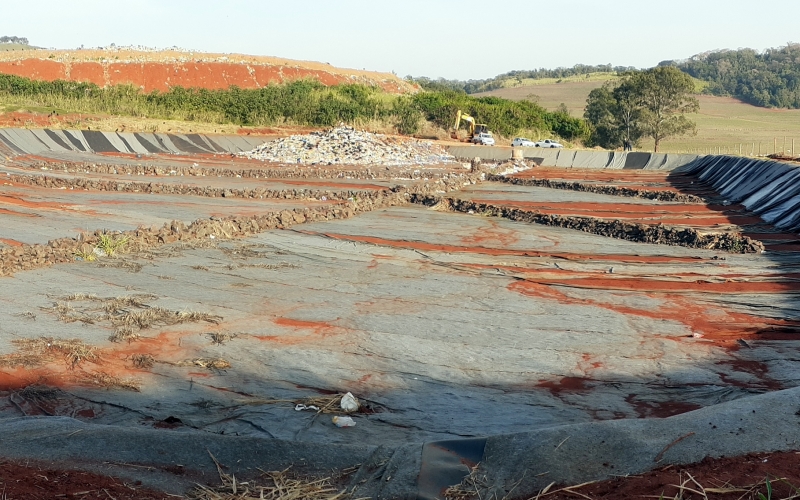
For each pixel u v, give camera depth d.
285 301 15.99
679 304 16.19
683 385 11.27
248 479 7.14
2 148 42.59
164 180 37.44
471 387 11.13
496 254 21.53
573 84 163.38
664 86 70.69
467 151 59.28
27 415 9.77
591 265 20.06
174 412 9.93
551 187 40.09
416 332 13.94
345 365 12.03
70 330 13.44
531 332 14.05
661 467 6.54
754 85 153.25
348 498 6.71
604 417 9.91
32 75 80.81
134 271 18.11
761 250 21.61
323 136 55.53
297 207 29.97
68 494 6.36
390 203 31.66
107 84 82.44
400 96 81.06
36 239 21.59
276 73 91.88
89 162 42.59
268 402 10.27
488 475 6.89
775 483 5.90
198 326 13.98
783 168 31.50
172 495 6.67
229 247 21.23
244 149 55.72
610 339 13.67
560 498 6.23
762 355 12.73
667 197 34.84
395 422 9.62
